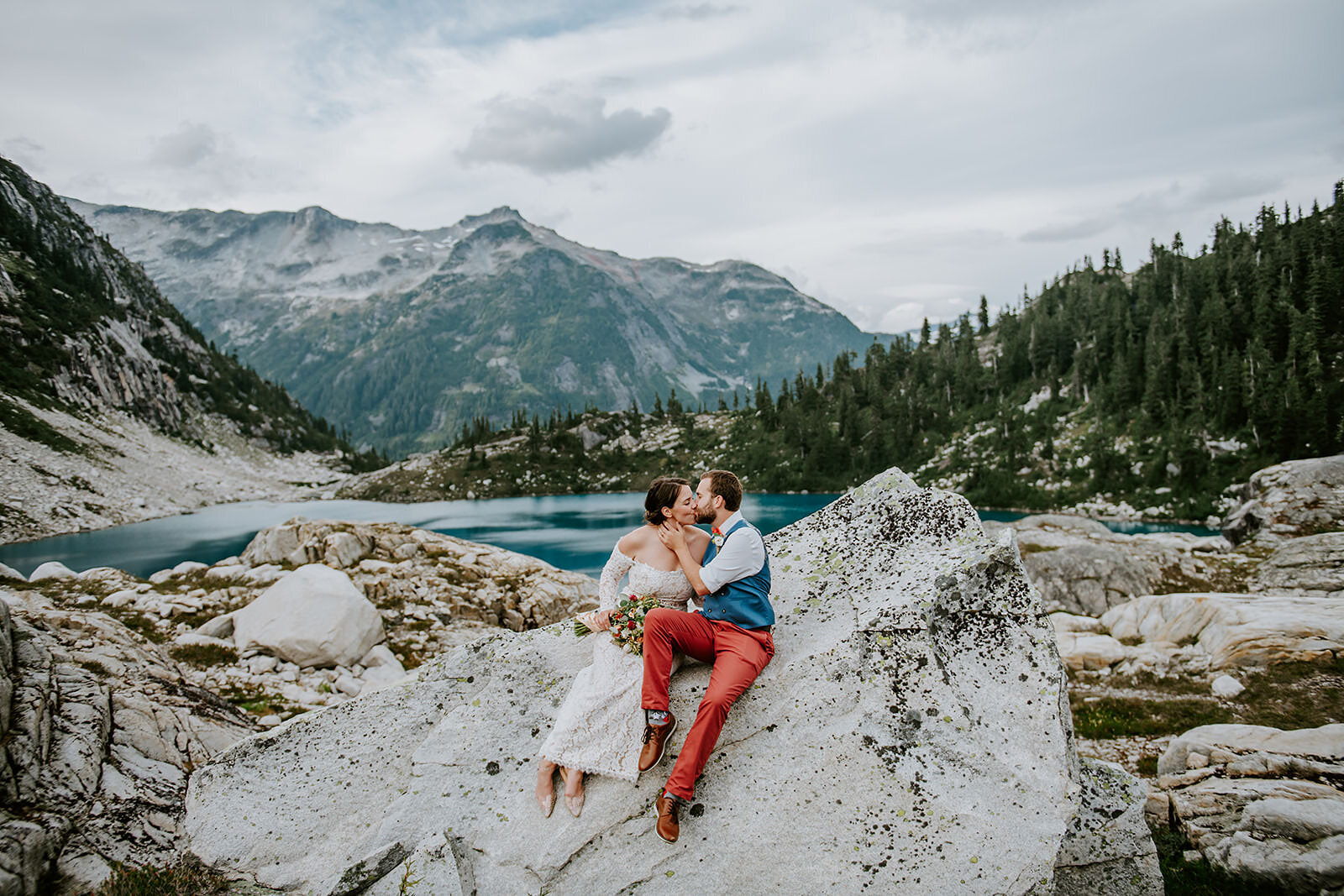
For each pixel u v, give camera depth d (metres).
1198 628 16.14
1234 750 8.09
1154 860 5.00
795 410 172.12
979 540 5.15
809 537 6.06
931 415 150.38
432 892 4.17
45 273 157.38
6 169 195.12
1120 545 26.86
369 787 5.11
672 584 4.84
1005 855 4.04
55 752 5.46
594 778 4.57
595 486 172.88
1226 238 166.00
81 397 129.38
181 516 97.50
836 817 4.23
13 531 71.44
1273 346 108.06
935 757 4.38
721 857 4.14
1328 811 6.23
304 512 112.94
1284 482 30.48
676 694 4.79
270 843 4.89
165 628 15.30
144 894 4.47
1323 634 13.59
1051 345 148.12
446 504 152.50
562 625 5.82
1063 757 4.37
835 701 4.63
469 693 5.41
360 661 14.92
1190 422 97.88
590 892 4.12
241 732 7.62
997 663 4.71
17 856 4.29
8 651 5.96
